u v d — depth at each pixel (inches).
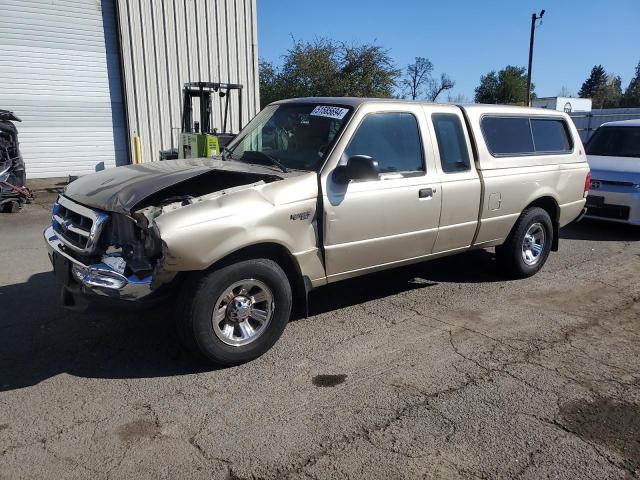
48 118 585.6
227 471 115.2
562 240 341.4
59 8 571.2
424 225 200.2
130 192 153.1
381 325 195.5
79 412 135.9
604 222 399.9
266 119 210.1
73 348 171.0
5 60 551.5
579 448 126.2
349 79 1446.9
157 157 649.6
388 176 187.5
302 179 168.4
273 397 145.0
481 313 209.8
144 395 144.6
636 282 253.9
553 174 249.9
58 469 114.6
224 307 157.2
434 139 203.6
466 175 212.5
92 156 619.8
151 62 626.2
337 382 153.9
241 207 152.5
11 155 421.7
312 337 184.1
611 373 163.2
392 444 125.6
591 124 951.6
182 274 149.3
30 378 152.3
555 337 188.9
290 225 162.9
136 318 193.9
